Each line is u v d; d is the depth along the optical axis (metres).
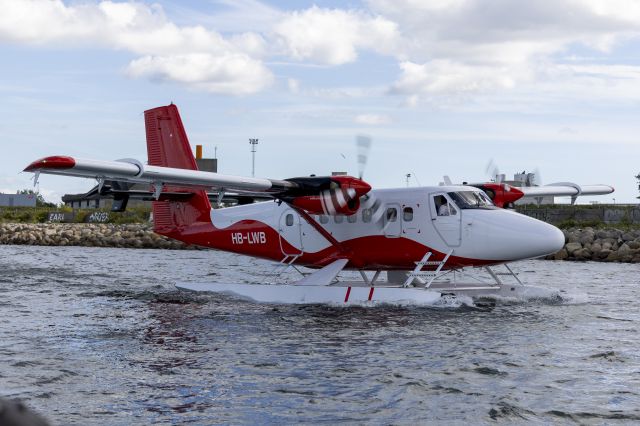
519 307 22.23
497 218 23.02
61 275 34.78
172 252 58.78
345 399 10.62
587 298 23.80
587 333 17.02
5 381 11.72
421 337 16.52
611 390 11.20
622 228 61.91
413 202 24.11
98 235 71.12
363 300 23.17
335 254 25.73
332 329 17.88
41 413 9.77
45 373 12.40
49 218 98.88
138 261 46.56
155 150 29.77
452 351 14.63
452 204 23.53
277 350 14.84
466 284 25.80
